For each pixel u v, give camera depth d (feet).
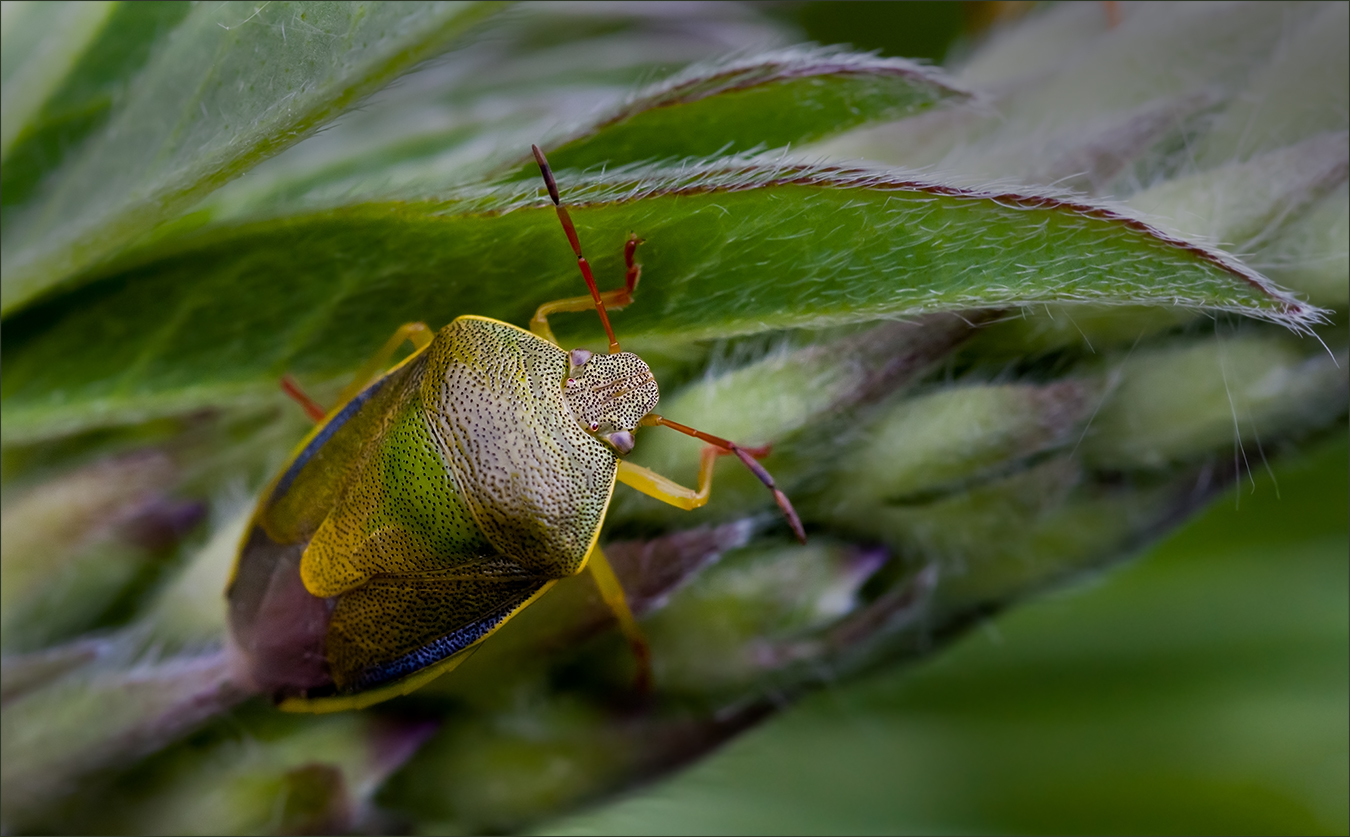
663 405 0.26
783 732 0.30
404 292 0.26
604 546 0.26
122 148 0.25
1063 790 0.30
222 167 0.24
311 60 0.24
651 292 0.25
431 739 0.26
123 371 0.26
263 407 0.27
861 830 0.29
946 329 0.26
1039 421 0.26
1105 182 0.26
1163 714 0.30
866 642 0.26
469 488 0.27
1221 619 0.30
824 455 0.26
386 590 0.27
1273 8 0.26
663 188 0.25
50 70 0.25
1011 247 0.24
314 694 0.27
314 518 0.28
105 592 0.26
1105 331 0.26
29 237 0.25
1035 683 0.30
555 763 0.26
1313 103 0.26
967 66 0.28
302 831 0.26
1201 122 0.26
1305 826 0.29
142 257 0.26
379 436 0.28
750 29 0.31
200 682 0.26
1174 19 0.26
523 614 0.26
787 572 0.26
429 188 0.25
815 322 0.25
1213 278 0.24
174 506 0.27
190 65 0.25
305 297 0.26
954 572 0.26
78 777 0.26
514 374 0.28
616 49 0.30
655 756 0.26
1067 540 0.26
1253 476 0.26
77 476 0.26
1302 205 0.25
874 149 0.27
